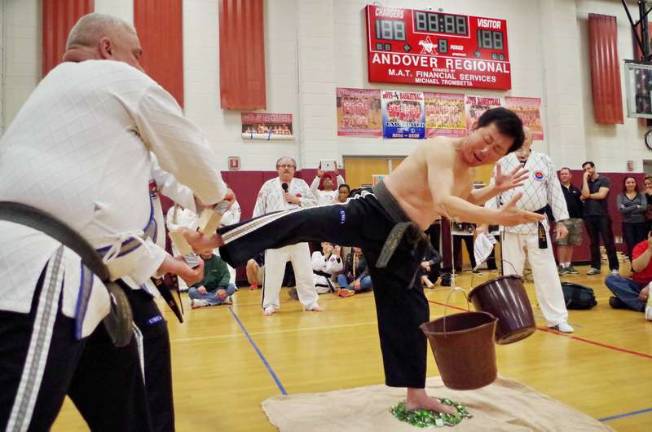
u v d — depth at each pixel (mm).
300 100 8023
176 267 1336
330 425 1955
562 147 9250
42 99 1008
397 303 2059
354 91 8406
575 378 2547
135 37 1315
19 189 908
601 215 7656
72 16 7055
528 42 9492
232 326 4285
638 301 4398
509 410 2055
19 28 6953
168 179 1661
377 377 2680
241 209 7723
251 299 6102
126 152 1044
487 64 9070
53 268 850
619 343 3271
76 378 1093
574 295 4586
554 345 3258
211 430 1988
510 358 2973
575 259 9141
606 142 9820
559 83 9289
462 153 1965
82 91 1007
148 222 1171
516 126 1839
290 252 5047
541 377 2582
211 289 5668
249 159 7875
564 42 9383
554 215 3725
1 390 771
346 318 4555
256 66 7812
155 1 7406
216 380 2684
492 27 9133
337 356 3148
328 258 6738
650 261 4340
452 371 1706
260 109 7938
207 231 1715
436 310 4781
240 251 1853
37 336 806
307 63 7977
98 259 978
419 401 2055
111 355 1099
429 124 8781
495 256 8445
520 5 9477
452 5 9039
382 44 8477
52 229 908
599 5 9945
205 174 1170
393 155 8570
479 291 2066
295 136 8094
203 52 7699
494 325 1716
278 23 8086
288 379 2680
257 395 2420
